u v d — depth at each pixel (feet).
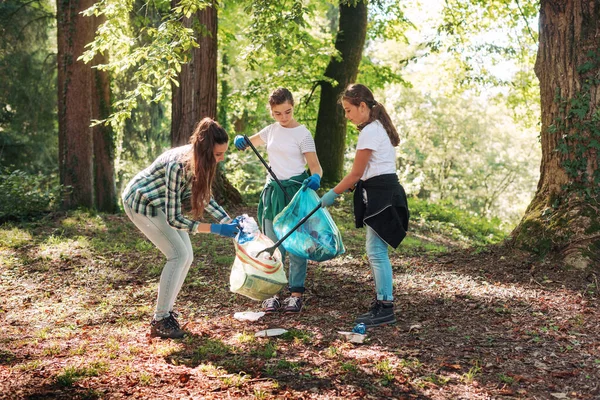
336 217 40.22
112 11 26.48
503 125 111.45
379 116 15.34
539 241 20.68
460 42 48.98
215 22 36.81
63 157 38.86
